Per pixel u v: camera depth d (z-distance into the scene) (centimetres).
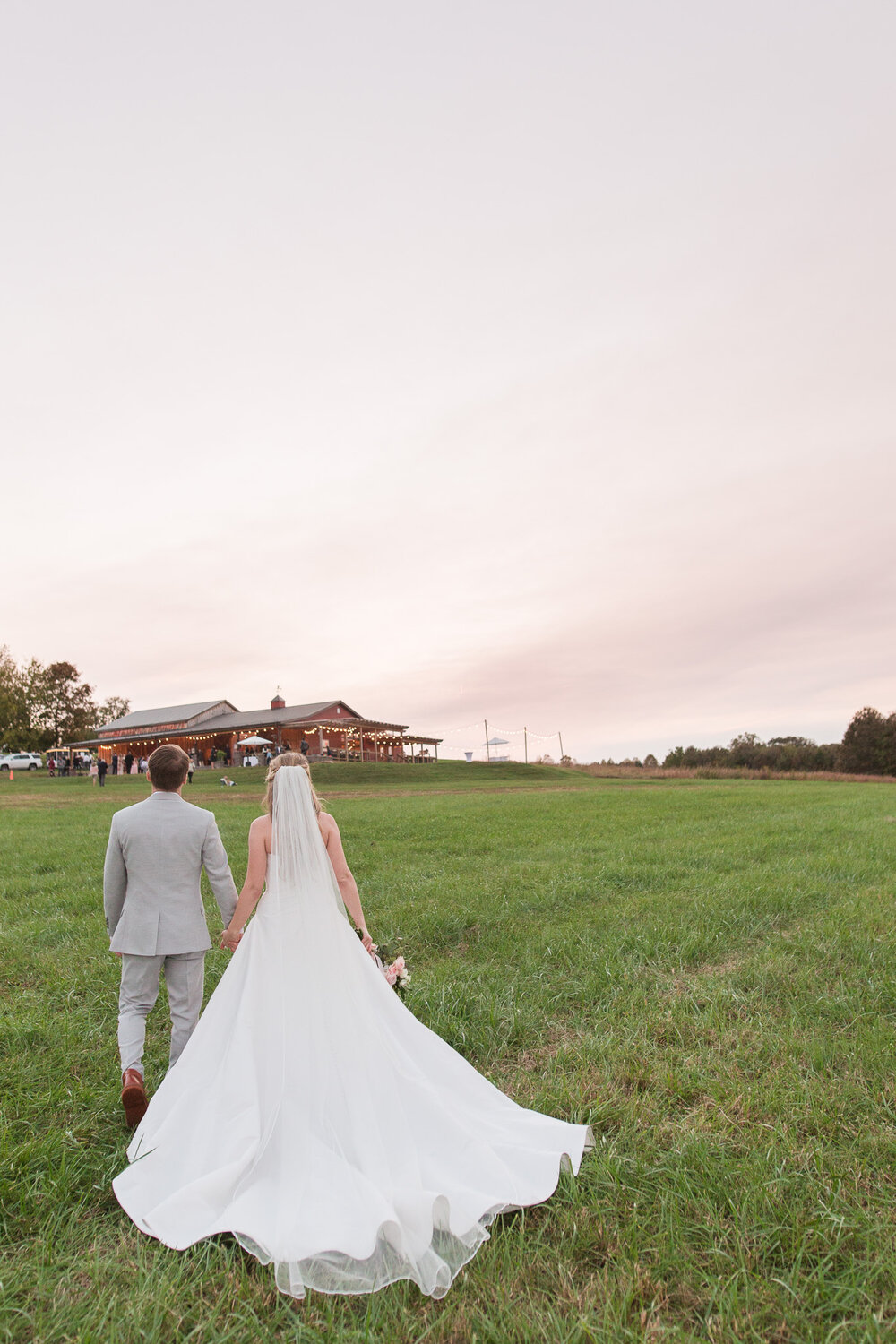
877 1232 262
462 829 1544
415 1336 227
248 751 6366
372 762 5759
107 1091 391
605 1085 387
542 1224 275
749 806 2030
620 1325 221
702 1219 276
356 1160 280
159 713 7225
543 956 618
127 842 374
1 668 8425
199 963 389
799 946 626
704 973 582
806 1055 416
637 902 796
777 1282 239
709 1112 357
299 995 316
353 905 379
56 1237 276
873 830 1386
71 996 546
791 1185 290
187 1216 269
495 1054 444
